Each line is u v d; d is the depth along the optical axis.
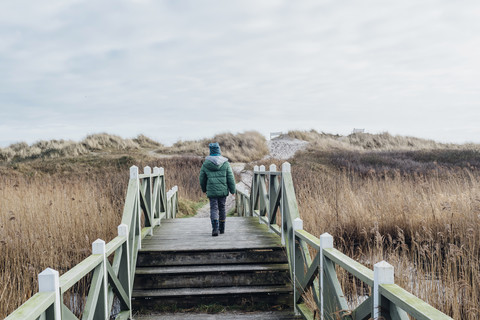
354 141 33.94
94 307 3.11
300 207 8.62
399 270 4.93
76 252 6.04
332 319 3.18
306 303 4.41
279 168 17.50
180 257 5.48
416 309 1.79
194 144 30.45
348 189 9.88
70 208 7.64
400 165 19.25
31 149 29.73
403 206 7.40
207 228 7.38
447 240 6.12
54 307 2.26
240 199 11.75
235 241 6.05
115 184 11.70
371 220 7.16
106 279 3.48
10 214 6.89
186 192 15.16
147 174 6.73
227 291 4.94
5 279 4.82
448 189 9.22
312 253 5.81
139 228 5.52
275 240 6.07
